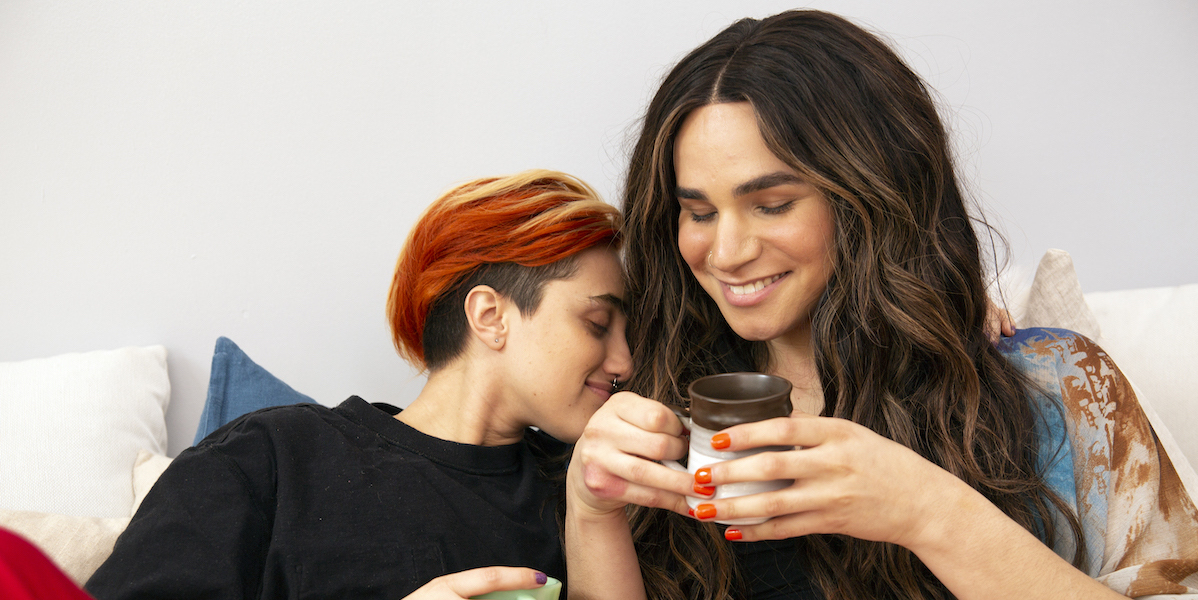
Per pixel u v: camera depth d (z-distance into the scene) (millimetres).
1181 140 1619
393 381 1595
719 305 996
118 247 1470
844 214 914
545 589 839
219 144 1479
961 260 1013
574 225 1061
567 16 1530
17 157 1416
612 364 1102
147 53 1435
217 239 1500
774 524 710
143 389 1390
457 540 968
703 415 667
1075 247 1656
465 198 1097
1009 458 962
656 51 1554
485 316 1048
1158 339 1357
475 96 1540
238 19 1453
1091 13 1569
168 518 883
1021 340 1081
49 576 441
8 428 1237
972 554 731
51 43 1402
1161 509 931
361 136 1521
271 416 1015
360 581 919
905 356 973
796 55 888
